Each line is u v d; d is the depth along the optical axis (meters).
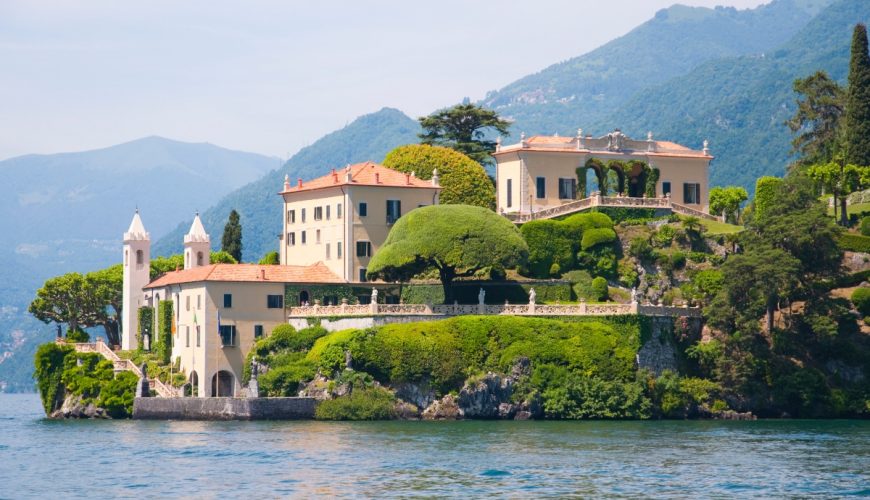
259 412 166.50
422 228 182.25
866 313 189.00
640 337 174.12
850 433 153.75
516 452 133.25
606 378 171.62
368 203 196.62
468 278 192.88
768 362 179.25
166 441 145.38
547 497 107.62
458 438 145.00
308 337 179.38
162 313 194.88
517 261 183.00
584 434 150.00
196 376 184.12
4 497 110.12
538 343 172.00
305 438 145.12
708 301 187.12
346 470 121.12
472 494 108.81
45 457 134.12
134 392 182.38
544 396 169.25
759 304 177.25
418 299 192.38
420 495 108.38
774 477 117.62
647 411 170.62
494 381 168.75
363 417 164.88
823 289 189.62
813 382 176.62
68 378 189.75
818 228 181.75
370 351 168.12
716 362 177.88
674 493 109.56
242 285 184.75
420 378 168.75
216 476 118.75
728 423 167.00
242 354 184.50
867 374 181.75
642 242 199.25
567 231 198.38
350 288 192.38
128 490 112.44
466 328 171.88
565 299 192.12
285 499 107.12
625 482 114.62
